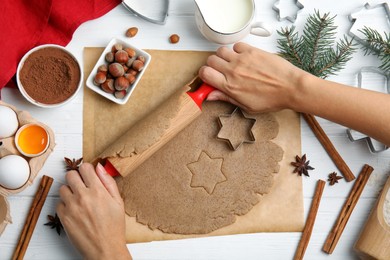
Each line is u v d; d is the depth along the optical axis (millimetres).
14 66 680
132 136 670
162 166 721
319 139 736
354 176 731
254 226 726
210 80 684
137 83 720
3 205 657
